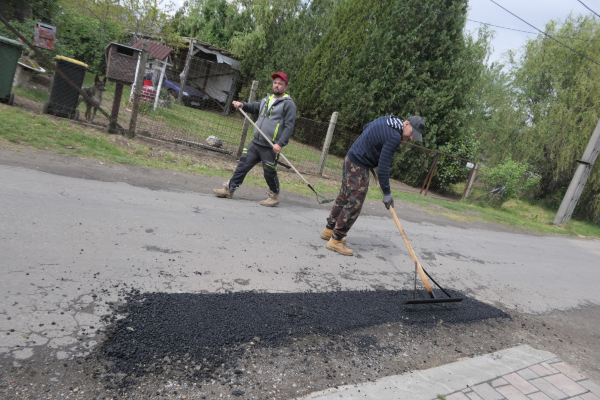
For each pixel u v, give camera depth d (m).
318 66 15.96
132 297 2.62
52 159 4.98
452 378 2.54
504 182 11.94
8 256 2.69
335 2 18.31
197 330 2.46
